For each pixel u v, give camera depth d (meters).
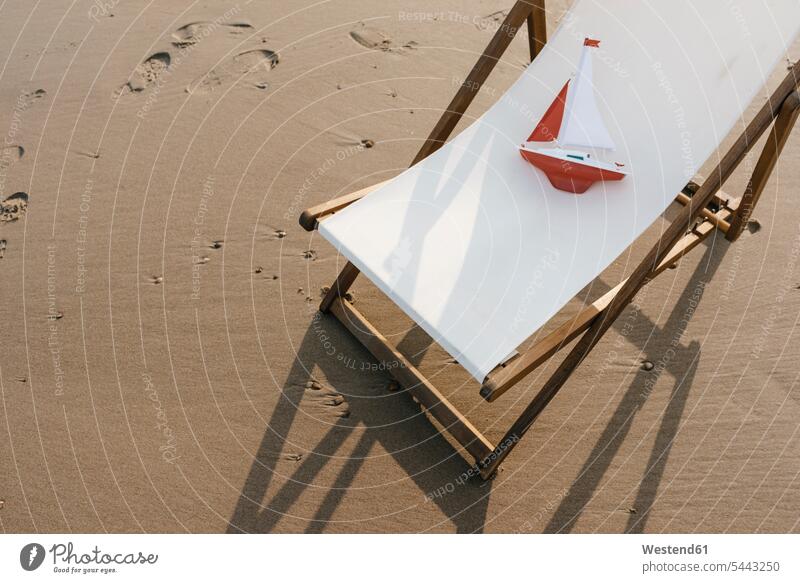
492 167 2.48
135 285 2.72
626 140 2.47
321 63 3.54
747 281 2.72
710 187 2.07
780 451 2.30
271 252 2.82
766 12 2.35
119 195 3.01
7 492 2.20
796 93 2.21
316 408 2.39
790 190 3.02
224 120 3.30
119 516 2.16
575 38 2.64
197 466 2.26
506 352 2.01
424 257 2.22
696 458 2.29
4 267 2.77
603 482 2.24
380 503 2.19
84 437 2.32
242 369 2.49
